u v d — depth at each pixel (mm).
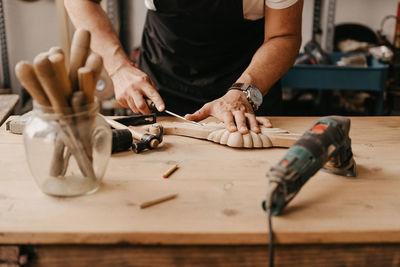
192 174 838
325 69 2695
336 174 840
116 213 679
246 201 724
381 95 2746
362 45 3576
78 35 664
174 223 648
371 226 644
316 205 713
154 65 1512
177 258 647
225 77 1452
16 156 911
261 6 1276
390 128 1150
